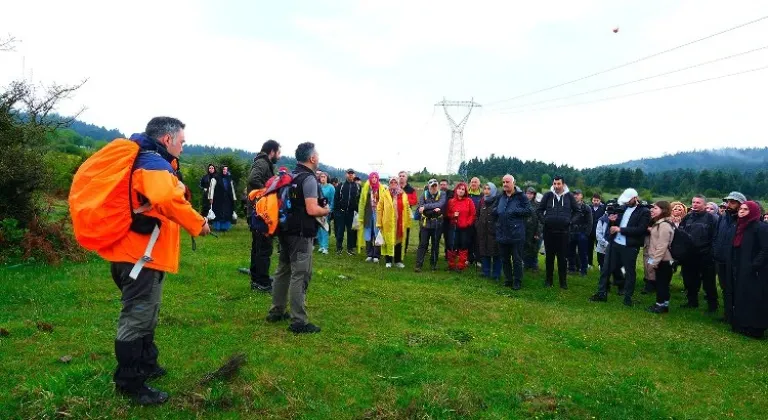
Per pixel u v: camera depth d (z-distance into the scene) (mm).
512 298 9305
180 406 4027
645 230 9328
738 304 8078
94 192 3707
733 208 8789
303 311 5988
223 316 6477
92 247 3766
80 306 6508
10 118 9508
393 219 11727
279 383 4562
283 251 6215
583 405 4730
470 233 12625
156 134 4066
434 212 11531
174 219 3807
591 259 13805
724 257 8898
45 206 10094
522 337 6789
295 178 5836
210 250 11727
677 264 10164
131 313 3924
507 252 10484
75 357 4848
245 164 21453
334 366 5105
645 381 5457
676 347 6910
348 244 13820
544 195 10867
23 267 8273
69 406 3840
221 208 15875
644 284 11961
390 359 5371
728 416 4824
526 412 4500
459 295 9047
